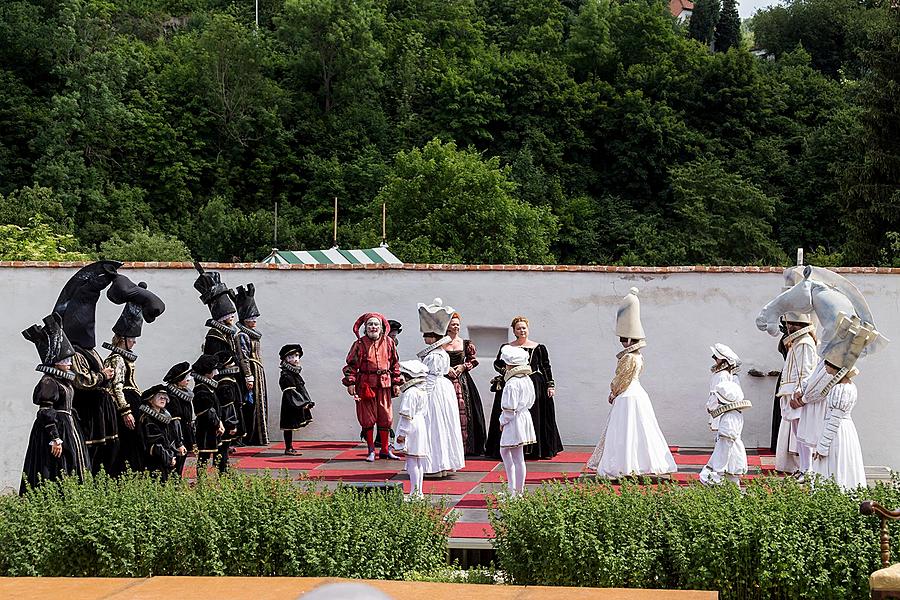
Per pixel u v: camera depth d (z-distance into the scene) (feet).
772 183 278.67
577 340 57.62
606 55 314.96
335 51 297.12
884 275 53.83
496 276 58.18
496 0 362.12
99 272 43.52
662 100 289.94
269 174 272.10
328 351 59.31
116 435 42.65
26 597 23.34
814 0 371.15
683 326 56.85
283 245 237.66
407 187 212.23
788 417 46.16
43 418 39.24
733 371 43.42
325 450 56.24
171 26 316.81
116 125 248.73
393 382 53.52
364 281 59.16
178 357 59.57
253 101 278.05
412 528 31.60
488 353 58.23
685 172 265.34
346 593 13.74
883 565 26.12
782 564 27.89
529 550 29.89
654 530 29.68
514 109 290.56
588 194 279.69
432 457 47.42
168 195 250.37
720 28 418.92
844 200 157.48
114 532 30.99
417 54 316.40
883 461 53.83
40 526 31.63
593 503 30.66
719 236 249.55
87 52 247.70
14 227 107.86
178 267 59.67
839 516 29.04
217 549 31.04
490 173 211.00
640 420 44.34
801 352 45.73
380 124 289.33
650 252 248.11
